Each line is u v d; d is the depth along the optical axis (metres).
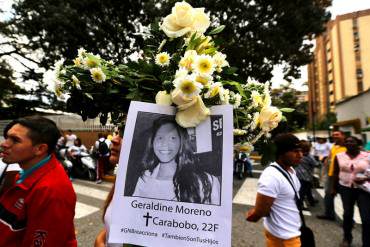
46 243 1.50
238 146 1.40
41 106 19.11
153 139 1.23
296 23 11.41
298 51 12.25
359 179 3.79
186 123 1.19
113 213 1.18
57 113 18.44
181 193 1.18
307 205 6.65
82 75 1.34
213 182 1.17
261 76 12.10
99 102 1.41
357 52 57.03
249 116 1.37
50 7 11.25
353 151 4.13
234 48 10.75
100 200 6.78
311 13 11.67
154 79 1.30
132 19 12.40
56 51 12.55
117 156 1.57
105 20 12.06
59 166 1.74
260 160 1.51
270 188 2.27
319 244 4.37
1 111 19.44
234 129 1.33
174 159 1.21
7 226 1.58
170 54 1.43
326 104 65.31
